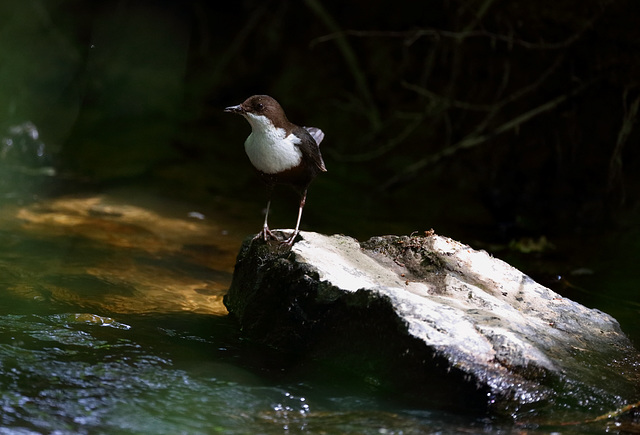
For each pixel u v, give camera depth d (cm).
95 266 902
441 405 557
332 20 1844
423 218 1295
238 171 1534
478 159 1491
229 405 550
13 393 538
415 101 1670
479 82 1530
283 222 1218
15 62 2011
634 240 1188
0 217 1088
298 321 666
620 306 888
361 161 1631
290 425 520
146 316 746
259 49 2005
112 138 1689
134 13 2200
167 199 1300
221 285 881
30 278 827
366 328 607
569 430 529
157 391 565
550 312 683
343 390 588
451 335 573
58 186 1315
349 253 722
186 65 2094
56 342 643
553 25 1353
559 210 1352
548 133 1412
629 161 1338
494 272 728
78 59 2080
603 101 1341
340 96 1806
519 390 550
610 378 586
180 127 1806
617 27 1264
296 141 720
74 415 515
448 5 1568
